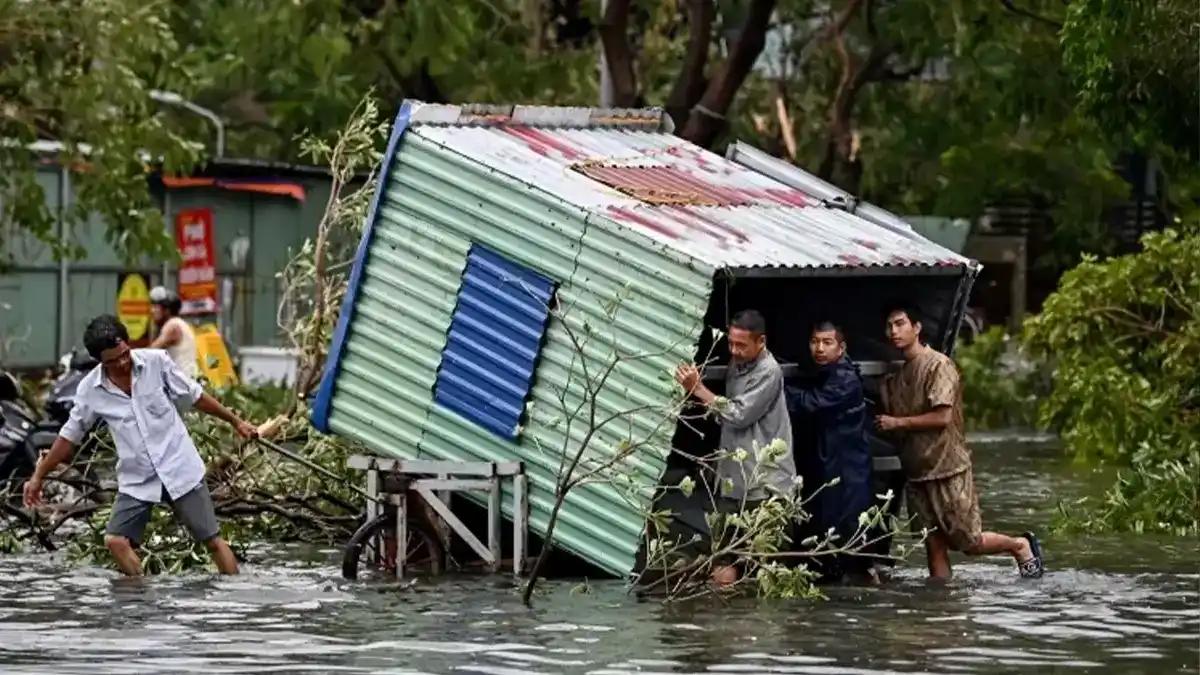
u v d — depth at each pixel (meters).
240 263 59.09
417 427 25.11
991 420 57.66
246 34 54.31
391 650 19.95
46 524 28.27
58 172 53.81
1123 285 42.12
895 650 20.17
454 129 25.58
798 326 26.88
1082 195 64.50
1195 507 31.64
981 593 24.28
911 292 26.41
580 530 24.17
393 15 54.19
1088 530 31.27
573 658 19.55
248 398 44.34
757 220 25.28
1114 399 41.16
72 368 32.56
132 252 44.00
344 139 28.34
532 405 24.31
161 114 49.62
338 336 25.47
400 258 25.17
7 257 47.97
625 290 23.61
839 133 56.91
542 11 59.59
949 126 59.22
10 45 41.50
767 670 19.02
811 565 25.08
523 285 24.38
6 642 20.42
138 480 25.23
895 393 25.67
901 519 26.52
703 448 25.67
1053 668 19.27
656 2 59.78
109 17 41.94
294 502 28.45
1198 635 21.22
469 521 25.86
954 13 51.84
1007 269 76.06
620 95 48.34
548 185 24.45
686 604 23.05
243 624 21.58
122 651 19.91
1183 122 38.16
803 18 59.38
